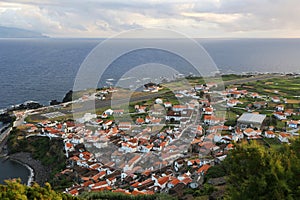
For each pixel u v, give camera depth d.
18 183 10.78
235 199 10.14
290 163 10.27
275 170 9.86
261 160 10.26
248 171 10.48
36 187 11.17
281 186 9.41
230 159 12.35
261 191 9.57
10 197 9.62
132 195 18.73
